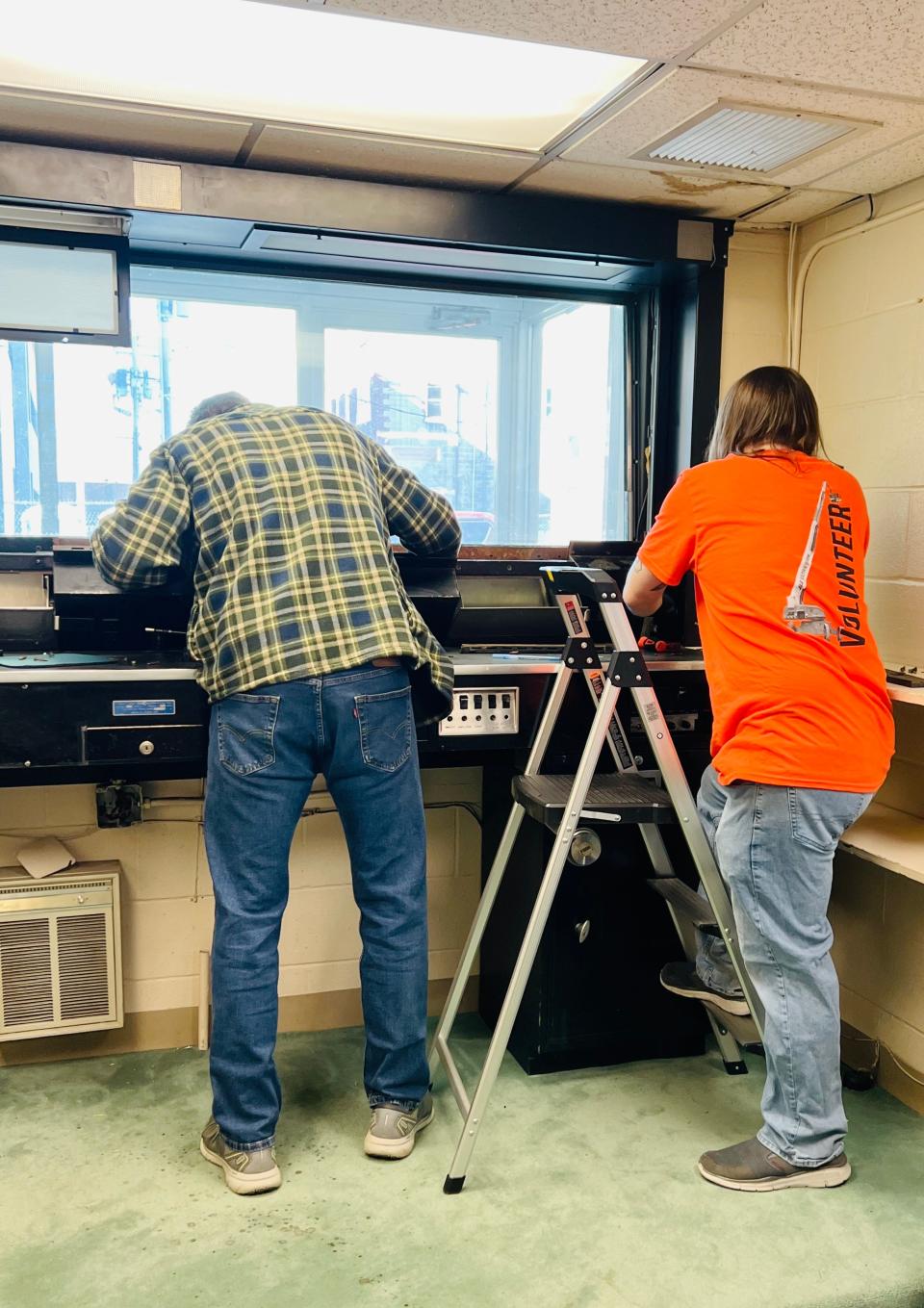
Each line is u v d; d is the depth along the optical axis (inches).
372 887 74.5
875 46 64.7
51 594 87.8
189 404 99.0
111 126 77.7
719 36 63.4
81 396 94.3
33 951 86.4
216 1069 71.4
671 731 92.4
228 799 70.2
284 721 69.0
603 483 114.4
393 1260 64.7
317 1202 70.6
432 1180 73.2
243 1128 71.3
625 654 72.1
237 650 68.9
